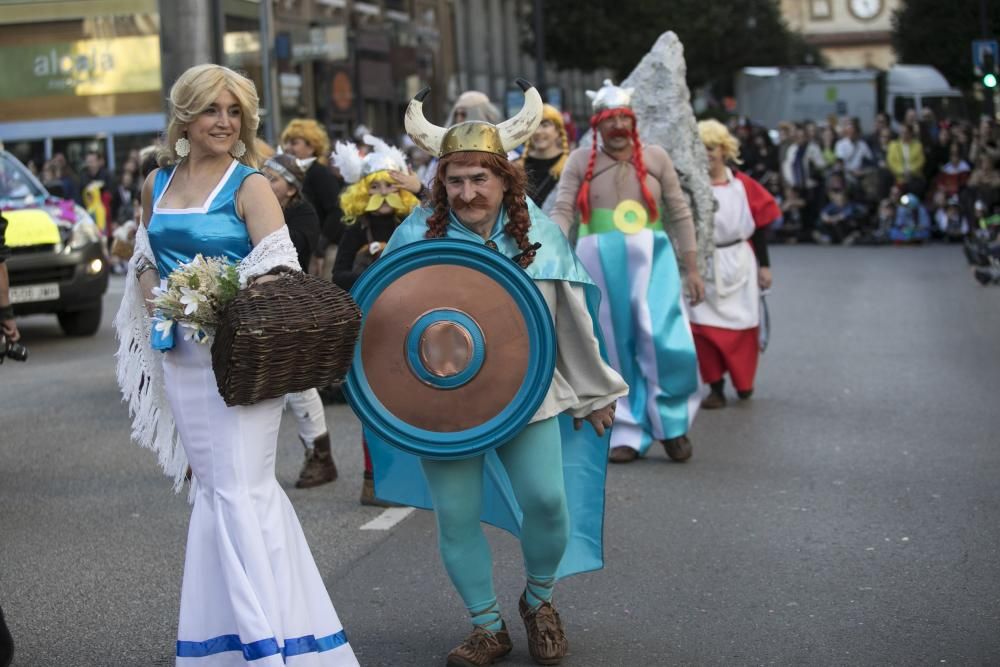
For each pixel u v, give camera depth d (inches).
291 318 152.5
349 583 226.2
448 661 184.2
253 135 168.1
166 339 160.2
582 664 185.3
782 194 1039.0
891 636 193.8
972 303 616.1
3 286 270.5
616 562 233.8
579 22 1712.6
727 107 1695.4
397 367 173.8
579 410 182.2
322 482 299.0
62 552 251.1
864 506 267.6
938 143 995.9
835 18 3929.6
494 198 176.6
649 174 310.7
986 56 1235.2
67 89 1195.9
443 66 1811.0
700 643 192.9
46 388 451.5
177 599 220.7
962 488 280.4
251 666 155.9
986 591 212.8
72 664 191.2
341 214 377.7
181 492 297.6
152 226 165.6
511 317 173.0
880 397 392.2
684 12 1759.4
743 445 331.0
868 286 701.3
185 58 1107.9
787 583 219.6
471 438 173.0
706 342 382.3
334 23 1480.1
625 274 308.7
